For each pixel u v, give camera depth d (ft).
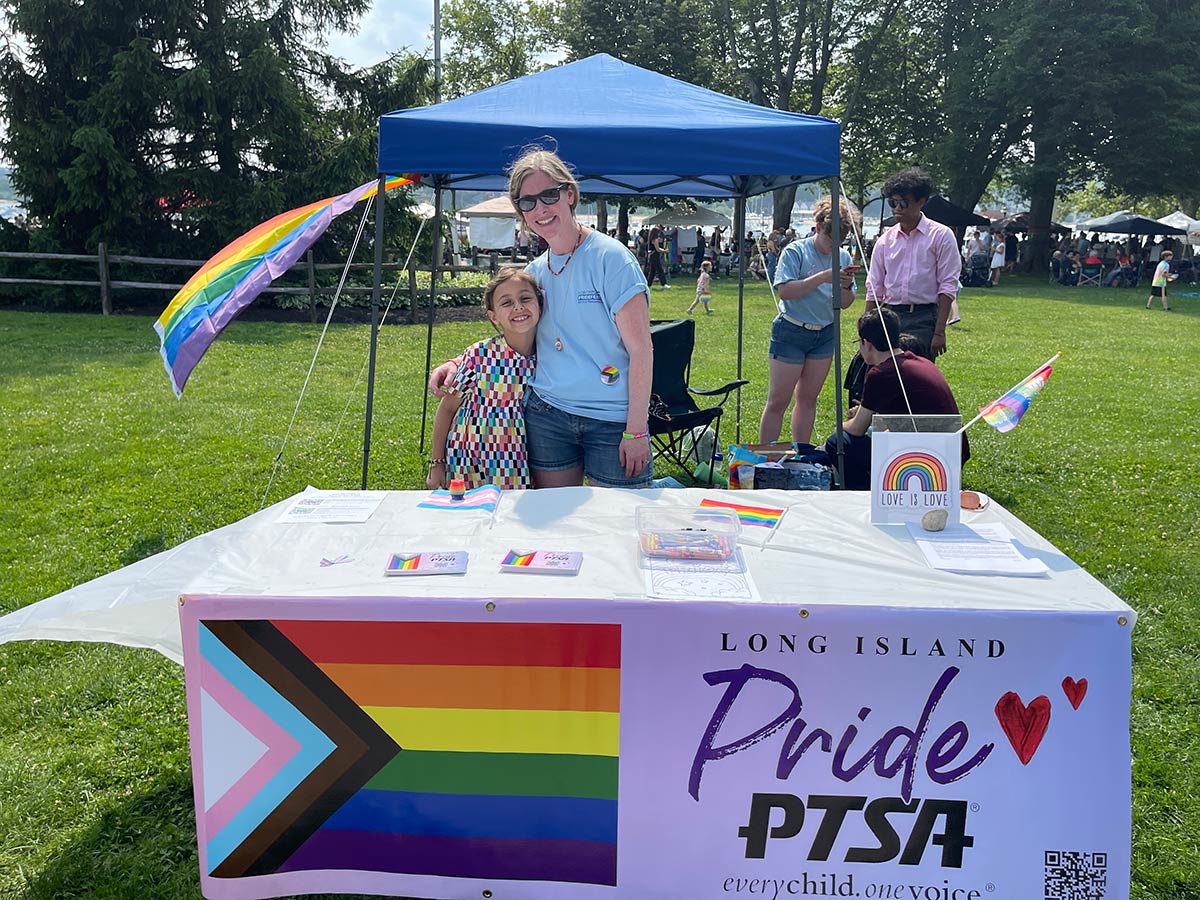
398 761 6.89
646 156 12.41
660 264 71.92
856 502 8.82
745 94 103.24
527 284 10.38
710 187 20.12
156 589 7.11
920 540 7.76
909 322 17.02
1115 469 20.27
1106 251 91.30
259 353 34.50
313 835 7.04
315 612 6.65
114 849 8.22
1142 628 12.57
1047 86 87.76
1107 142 89.30
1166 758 9.59
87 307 48.16
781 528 8.09
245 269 13.17
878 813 6.72
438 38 59.52
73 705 10.50
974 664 6.53
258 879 7.09
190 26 48.39
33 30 45.24
